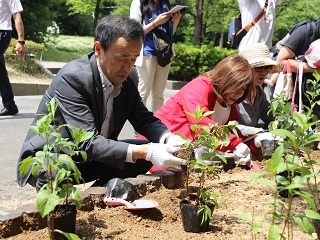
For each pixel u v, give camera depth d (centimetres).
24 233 288
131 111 406
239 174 447
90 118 350
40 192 229
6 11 851
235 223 320
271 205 358
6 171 551
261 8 716
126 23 340
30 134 368
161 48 667
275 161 218
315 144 555
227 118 462
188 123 439
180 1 1914
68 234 229
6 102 918
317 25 578
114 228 304
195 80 439
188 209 301
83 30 3747
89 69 353
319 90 412
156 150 341
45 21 1975
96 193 337
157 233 301
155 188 373
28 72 1523
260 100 528
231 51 1853
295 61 574
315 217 219
